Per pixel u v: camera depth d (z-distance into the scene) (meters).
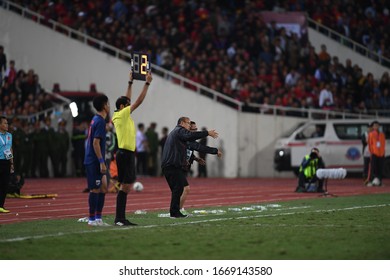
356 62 151.00
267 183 114.06
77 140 125.44
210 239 49.03
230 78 135.25
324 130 124.75
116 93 133.75
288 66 139.62
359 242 48.09
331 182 115.69
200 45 137.62
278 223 57.62
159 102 134.62
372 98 140.62
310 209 70.25
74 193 90.62
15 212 68.44
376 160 106.50
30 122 123.12
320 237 50.03
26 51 134.00
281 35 141.25
